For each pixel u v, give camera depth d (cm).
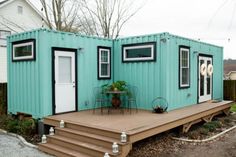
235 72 2933
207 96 1128
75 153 536
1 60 1509
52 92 732
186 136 710
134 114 749
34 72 739
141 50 854
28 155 564
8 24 1759
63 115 730
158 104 813
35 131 720
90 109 847
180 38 884
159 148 602
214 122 868
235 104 1385
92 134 570
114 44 928
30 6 1883
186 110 834
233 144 642
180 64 888
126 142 507
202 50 1067
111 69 927
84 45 826
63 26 1644
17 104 822
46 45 715
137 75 867
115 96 830
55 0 1563
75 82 800
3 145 637
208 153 570
